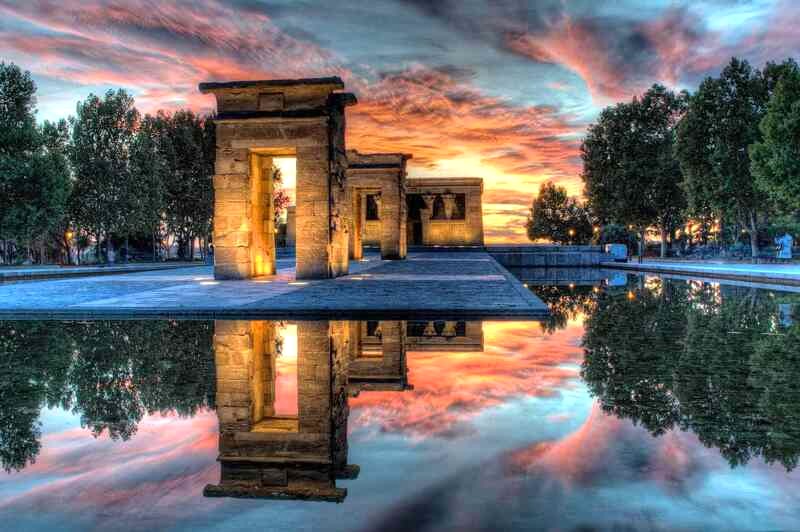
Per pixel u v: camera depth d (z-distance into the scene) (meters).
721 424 4.54
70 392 5.91
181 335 9.59
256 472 3.66
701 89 43.78
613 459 3.76
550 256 55.25
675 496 3.15
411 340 9.07
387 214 39.22
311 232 20.69
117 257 65.44
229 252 21.11
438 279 20.44
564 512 2.95
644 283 26.11
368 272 24.86
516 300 13.32
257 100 20.53
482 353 7.97
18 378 6.59
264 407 5.34
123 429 4.66
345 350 8.25
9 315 12.22
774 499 3.11
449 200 57.59
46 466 3.77
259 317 11.80
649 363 7.19
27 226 43.38
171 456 4.01
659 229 67.44
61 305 12.86
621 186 55.84
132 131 53.88
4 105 44.00
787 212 38.16
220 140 20.86
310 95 20.34
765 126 32.84
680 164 46.00
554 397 5.50
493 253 55.72
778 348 8.27
